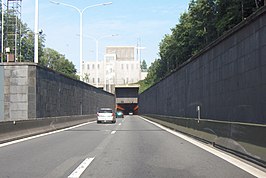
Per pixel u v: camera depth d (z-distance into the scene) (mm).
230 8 46781
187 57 75250
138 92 114688
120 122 49125
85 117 48094
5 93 28812
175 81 38188
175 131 28984
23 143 18828
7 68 28906
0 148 16531
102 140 20719
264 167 11094
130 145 17922
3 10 72875
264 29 14188
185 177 9797
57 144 18375
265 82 14055
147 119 63438
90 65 155250
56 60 120500
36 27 33125
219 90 20875
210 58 23062
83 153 14805
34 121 25047
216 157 13609
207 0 57500
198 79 26844
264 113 14102
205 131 19484
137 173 10375
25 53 95500
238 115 17344
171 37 88000
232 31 17906
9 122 20344
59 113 37688
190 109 29828
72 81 45219
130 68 164625
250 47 15742
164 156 13898
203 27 59719
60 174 10250
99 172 10547
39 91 30219
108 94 86625
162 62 104000
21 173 10383
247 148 12781
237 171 10664
